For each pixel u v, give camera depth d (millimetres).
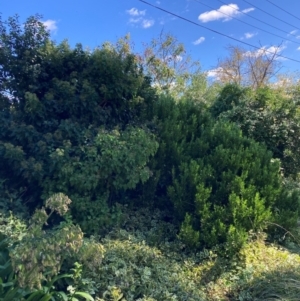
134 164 4965
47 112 5188
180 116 6410
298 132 8617
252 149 5996
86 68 5660
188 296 3795
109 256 3955
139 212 5492
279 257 4742
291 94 11211
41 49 5391
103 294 3463
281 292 3881
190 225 4938
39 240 2727
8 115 5215
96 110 5457
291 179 8445
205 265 4523
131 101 6016
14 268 2617
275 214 5449
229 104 9070
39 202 5051
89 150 4852
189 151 5816
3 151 4805
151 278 3865
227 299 4055
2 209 4465
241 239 4695
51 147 4895
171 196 5305
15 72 5234
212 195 5270
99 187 5082
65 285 3445
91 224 4785
